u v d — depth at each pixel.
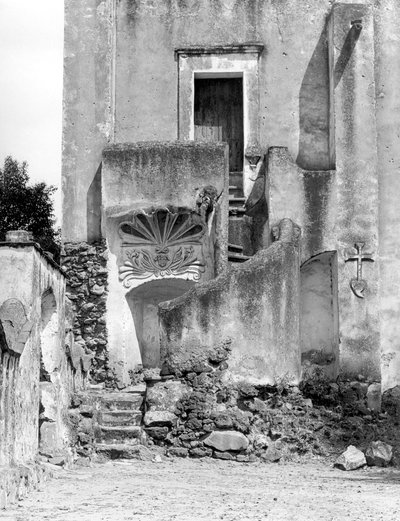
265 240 22.91
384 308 22.98
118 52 24.25
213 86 24.62
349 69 22.98
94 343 22.58
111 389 21.94
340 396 21.17
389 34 23.91
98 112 23.50
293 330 19.83
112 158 22.36
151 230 22.58
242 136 24.36
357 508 12.59
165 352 19.08
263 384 19.11
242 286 19.30
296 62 24.17
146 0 24.34
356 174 22.62
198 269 22.41
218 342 19.05
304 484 15.21
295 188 22.45
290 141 24.00
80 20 23.73
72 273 22.94
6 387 12.59
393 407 21.64
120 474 15.66
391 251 23.17
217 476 16.05
